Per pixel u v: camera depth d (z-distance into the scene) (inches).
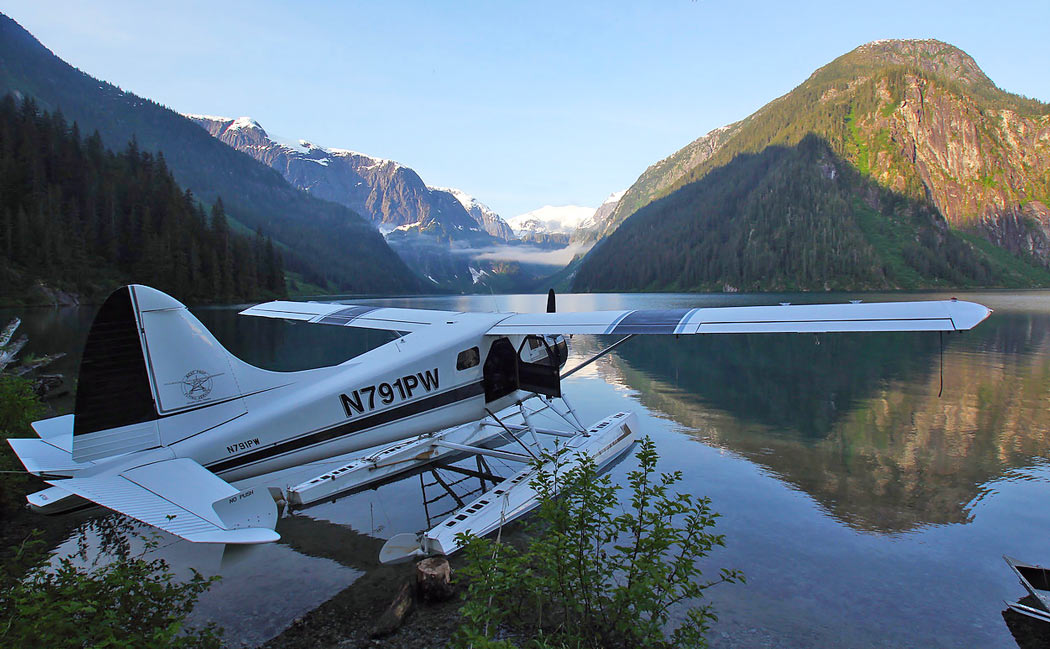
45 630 109.1
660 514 150.3
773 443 343.3
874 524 225.0
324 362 712.4
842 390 524.7
